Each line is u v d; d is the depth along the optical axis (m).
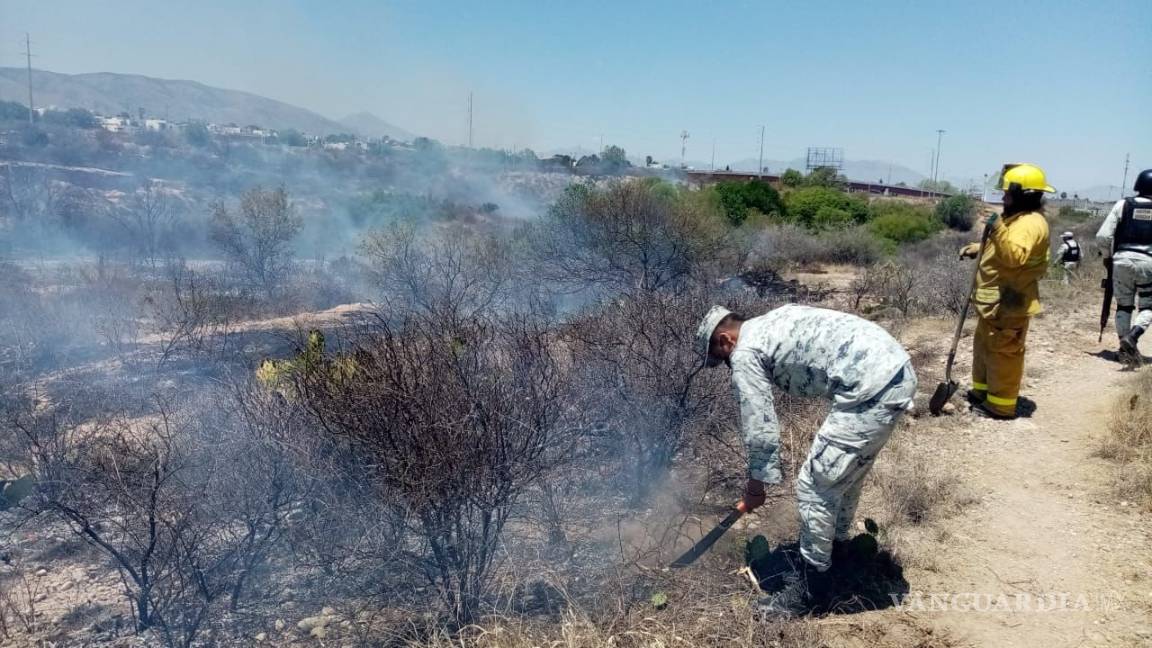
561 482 4.20
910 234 25.95
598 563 3.86
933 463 5.06
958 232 31.77
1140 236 6.88
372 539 3.47
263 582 3.88
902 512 4.38
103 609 3.80
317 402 3.44
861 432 3.27
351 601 3.64
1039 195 5.34
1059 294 10.84
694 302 6.10
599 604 3.49
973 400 5.97
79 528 4.31
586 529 4.28
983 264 5.51
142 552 3.73
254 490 3.71
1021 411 5.88
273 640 3.48
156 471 3.63
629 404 4.48
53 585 4.02
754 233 19.22
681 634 3.20
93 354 9.16
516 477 3.41
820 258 20.20
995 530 4.21
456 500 3.26
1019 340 5.56
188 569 3.73
